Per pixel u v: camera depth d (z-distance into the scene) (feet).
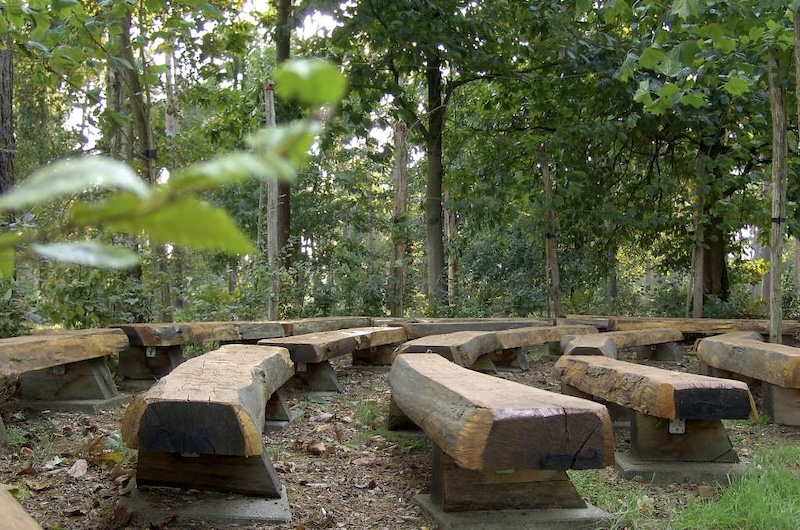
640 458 14.99
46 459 14.66
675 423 14.78
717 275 47.24
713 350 23.36
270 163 1.10
